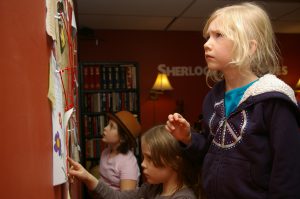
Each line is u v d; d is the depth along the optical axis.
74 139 1.08
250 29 0.86
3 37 0.31
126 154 1.94
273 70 0.93
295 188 0.77
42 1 0.47
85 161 3.77
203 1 3.38
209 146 1.02
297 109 0.82
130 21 4.19
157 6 3.54
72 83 1.03
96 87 3.89
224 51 0.87
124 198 1.25
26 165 0.36
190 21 4.23
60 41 0.64
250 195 0.83
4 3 0.31
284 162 0.78
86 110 3.86
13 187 0.32
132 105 3.98
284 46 5.07
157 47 4.73
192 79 4.80
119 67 3.97
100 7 3.53
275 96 0.81
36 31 0.43
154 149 1.12
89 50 4.53
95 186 1.18
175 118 0.99
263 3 3.38
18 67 0.34
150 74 4.70
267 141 0.84
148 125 4.67
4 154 0.30
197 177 1.11
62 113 0.65
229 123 0.91
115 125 1.96
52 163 0.52
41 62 0.45
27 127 0.37
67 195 0.75
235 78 0.92
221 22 0.89
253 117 0.85
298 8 3.69
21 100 0.35
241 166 0.85
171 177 1.14
